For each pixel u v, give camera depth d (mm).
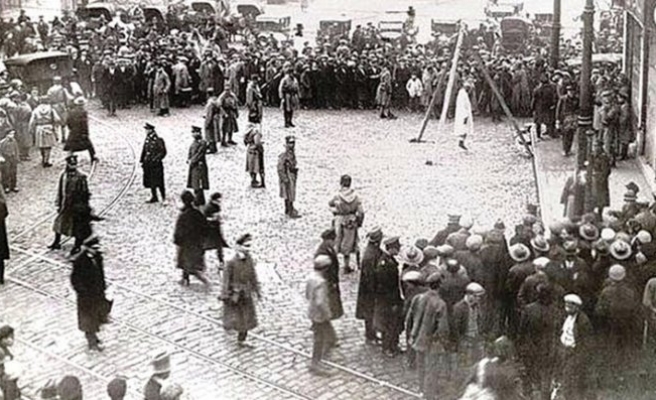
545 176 36688
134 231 32000
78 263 23844
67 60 47625
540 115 42344
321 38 59188
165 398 17266
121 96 48125
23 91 41438
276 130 44500
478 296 21375
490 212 33531
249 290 24188
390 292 23641
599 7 66562
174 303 26750
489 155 40562
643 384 21969
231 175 38094
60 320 25797
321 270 22891
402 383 22625
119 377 17750
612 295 21625
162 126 45094
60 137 43312
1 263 27938
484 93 46375
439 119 46750
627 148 38219
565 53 53531
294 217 33312
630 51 41781
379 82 47250
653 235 25078
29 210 34062
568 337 20656
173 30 59094
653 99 36438
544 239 23453
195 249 27703
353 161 39594
